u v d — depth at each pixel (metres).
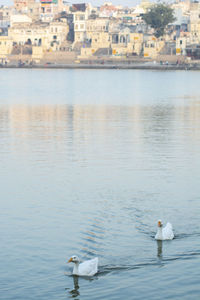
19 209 33.34
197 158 48.06
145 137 59.88
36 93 133.38
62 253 26.86
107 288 23.69
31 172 42.81
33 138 59.16
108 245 27.62
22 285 23.98
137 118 78.12
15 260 26.22
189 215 31.89
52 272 25.08
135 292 23.33
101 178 40.81
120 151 51.38
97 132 63.69
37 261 26.09
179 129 66.44
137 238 28.39
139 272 24.94
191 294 23.14
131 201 34.72
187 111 87.94
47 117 79.56
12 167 44.56
